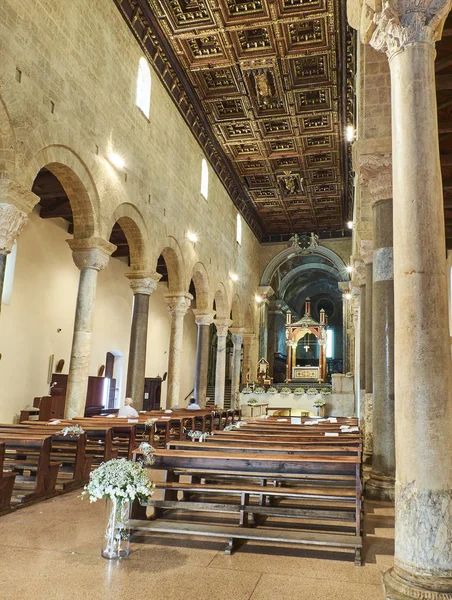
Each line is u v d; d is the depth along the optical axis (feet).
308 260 115.96
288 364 103.76
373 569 15.66
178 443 23.15
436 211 14.75
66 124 36.42
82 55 38.83
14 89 31.07
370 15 17.44
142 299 49.83
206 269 69.05
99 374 64.59
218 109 64.39
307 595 13.64
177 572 14.98
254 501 23.94
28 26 32.53
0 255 30.91
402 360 14.26
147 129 50.72
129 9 45.80
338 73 56.39
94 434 30.35
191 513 21.67
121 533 16.28
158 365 81.41
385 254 26.27
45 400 50.11
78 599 12.93
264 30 50.85
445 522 12.98
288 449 21.61
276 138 70.03
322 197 88.74
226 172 78.28
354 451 21.12
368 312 37.81
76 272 59.62
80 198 39.88
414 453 13.56
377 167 26.16
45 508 21.98
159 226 52.95
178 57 54.19
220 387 77.61
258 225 101.19
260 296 103.04
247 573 15.08
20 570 14.74
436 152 15.17
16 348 49.44
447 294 14.44
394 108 15.92
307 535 16.85
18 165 31.27
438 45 29.30
